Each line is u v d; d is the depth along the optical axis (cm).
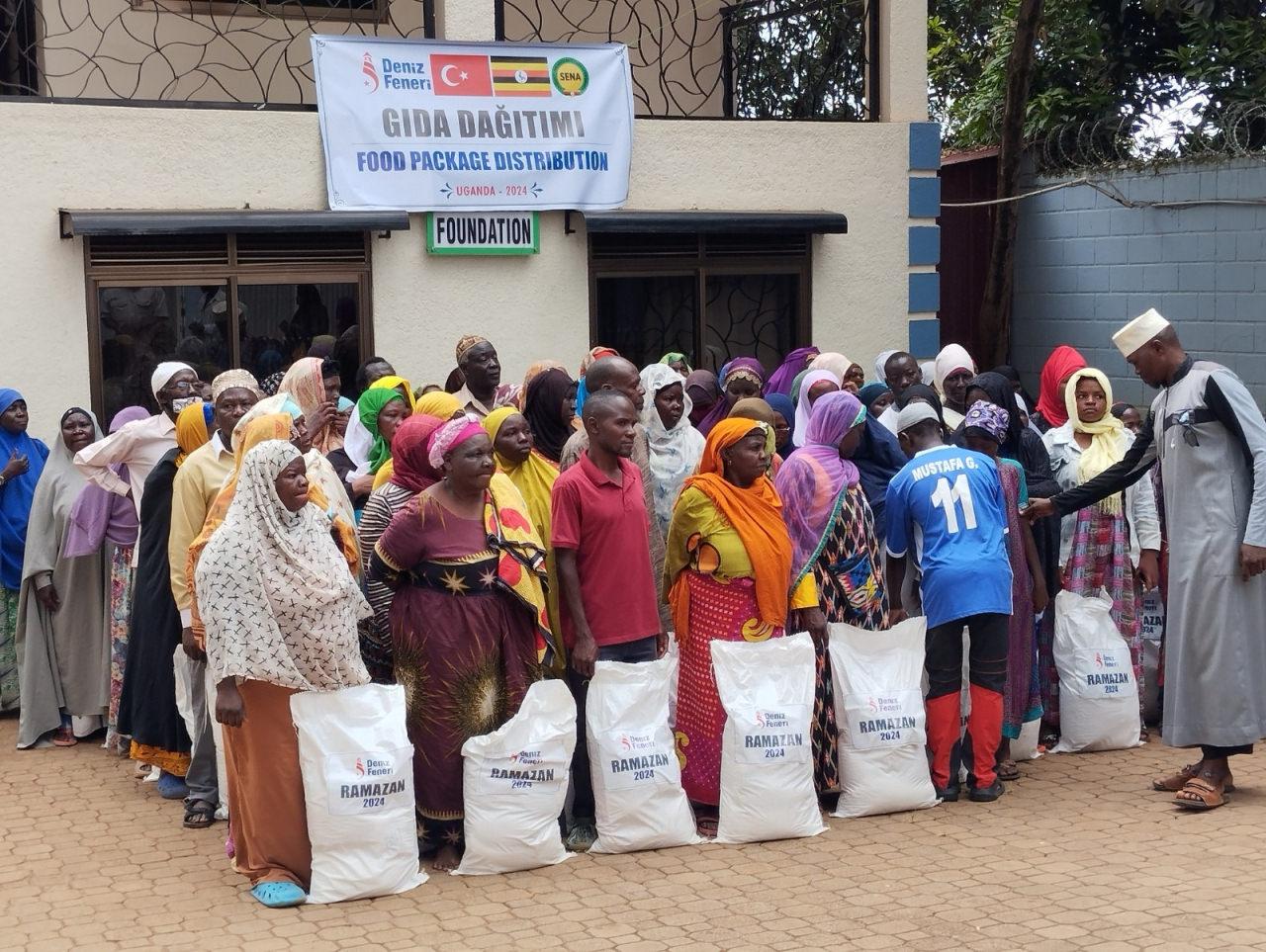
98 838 600
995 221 1183
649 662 589
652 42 1182
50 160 845
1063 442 749
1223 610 621
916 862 561
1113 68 1258
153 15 1043
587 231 981
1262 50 1169
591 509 580
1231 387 627
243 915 512
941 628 635
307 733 523
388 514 582
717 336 1050
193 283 884
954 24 1560
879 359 945
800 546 623
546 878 549
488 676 561
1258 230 1044
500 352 976
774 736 586
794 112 1161
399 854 533
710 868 558
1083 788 662
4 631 785
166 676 645
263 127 898
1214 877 537
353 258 928
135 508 727
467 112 941
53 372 852
